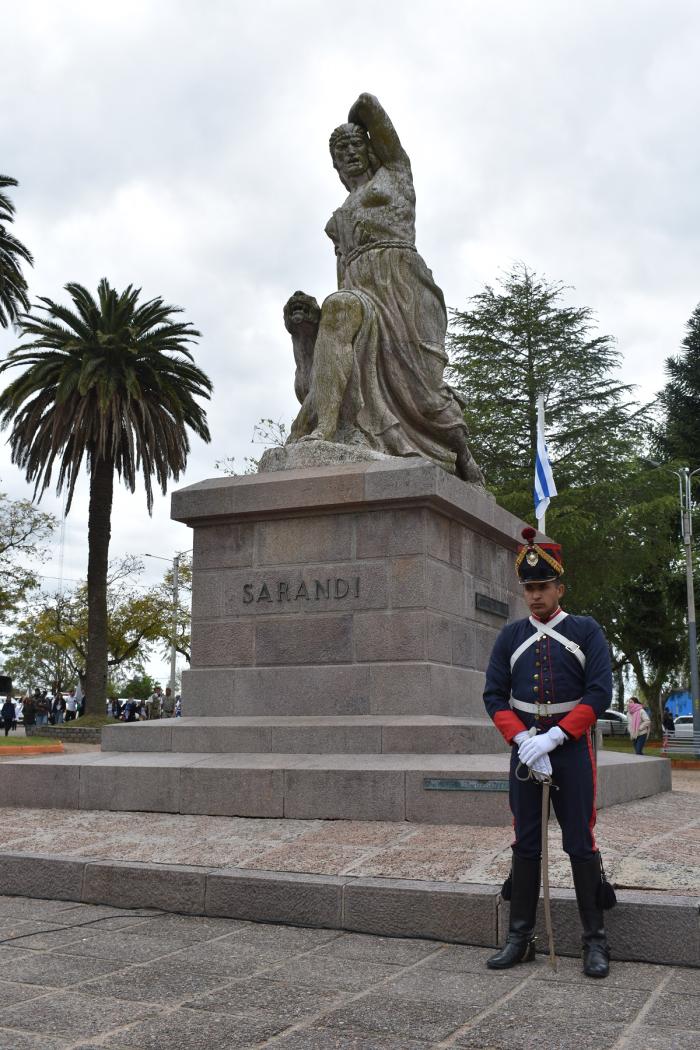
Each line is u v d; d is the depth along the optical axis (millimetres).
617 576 32875
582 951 4738
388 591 9258
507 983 4453
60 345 29688
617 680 53438
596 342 33781
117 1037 3758
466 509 9812
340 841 6438
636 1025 3879
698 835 6652
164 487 31359
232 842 6582
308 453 10250
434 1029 3844
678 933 4750
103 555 32062
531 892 4844
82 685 52812
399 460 9758
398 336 11039
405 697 8898
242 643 9734
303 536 9703
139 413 30531
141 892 5969
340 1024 3904
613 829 6707
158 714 43688
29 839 7008
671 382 45812
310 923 5484
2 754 23703
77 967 4703
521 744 4859
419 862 5820
